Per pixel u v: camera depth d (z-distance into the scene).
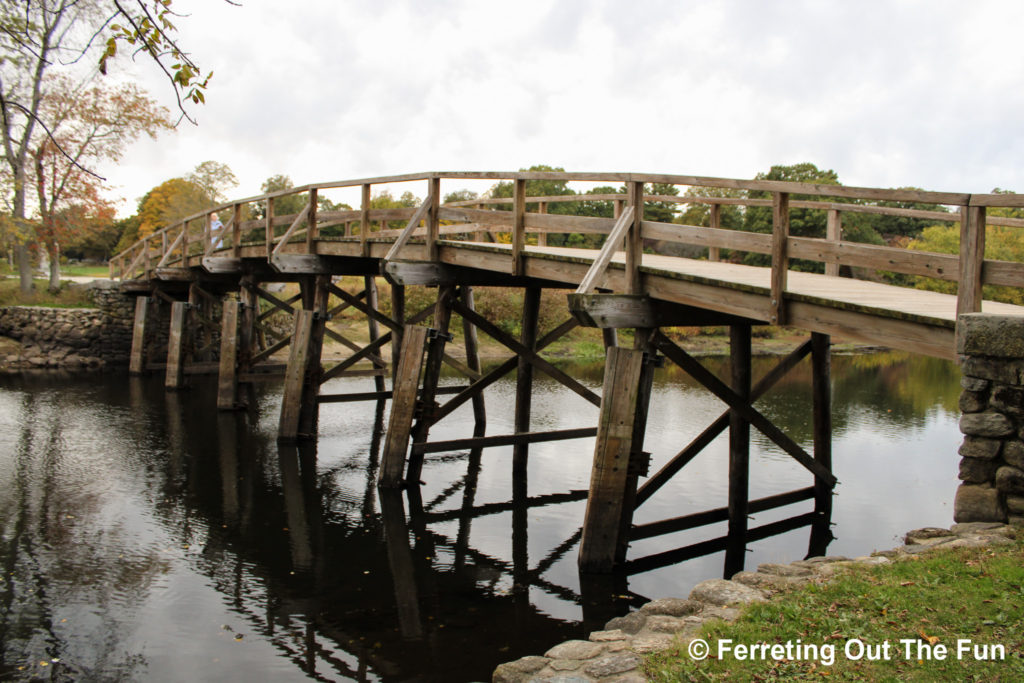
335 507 10.62
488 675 5.86
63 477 11.95
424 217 11.35
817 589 4.94
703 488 11.28
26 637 6.61
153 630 6.76
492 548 8.98
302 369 14.66
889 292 8.02
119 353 27.64
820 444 9.77
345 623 6.89
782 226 6.57
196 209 53.28
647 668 4.12
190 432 15.59
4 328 27.08
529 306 12.32
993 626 4.18
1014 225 7.08
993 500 5.71
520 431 12.40
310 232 14.52
